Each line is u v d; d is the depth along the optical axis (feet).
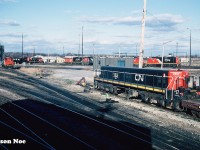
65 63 373.40
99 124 65.77
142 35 111.96
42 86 138.41
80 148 48.98
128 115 76.74
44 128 61.57
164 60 293.64
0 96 103.76
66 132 58.44
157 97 89.76
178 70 86.58
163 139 56.29
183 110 82.99
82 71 235.40
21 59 360.28
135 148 50.19
